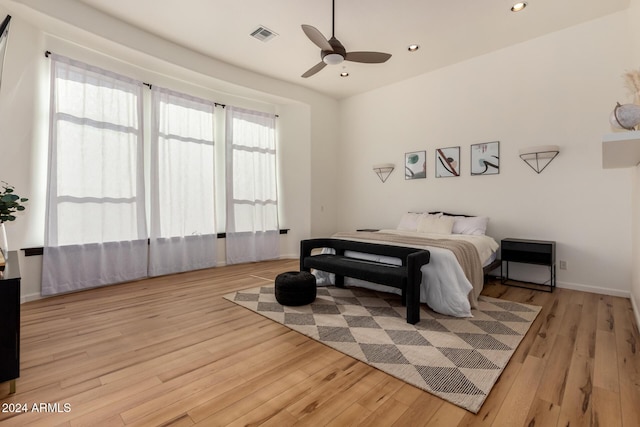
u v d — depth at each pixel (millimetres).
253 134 5234
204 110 4676
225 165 4902
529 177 3902
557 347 2133
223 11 3289
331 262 3160
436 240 3369
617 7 3213
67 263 3367
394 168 5344
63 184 3334
